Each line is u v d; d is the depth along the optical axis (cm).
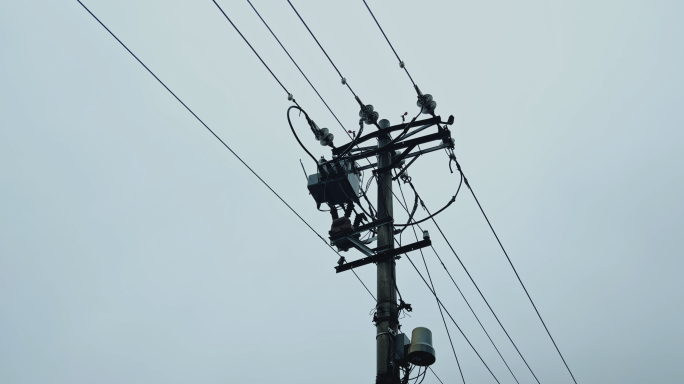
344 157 1271
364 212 1245
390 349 1085
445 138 1223
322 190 1259
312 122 1228
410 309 1157
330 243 1239
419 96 1214
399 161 1266
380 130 1282
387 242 1198
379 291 1145
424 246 1170
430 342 1098
